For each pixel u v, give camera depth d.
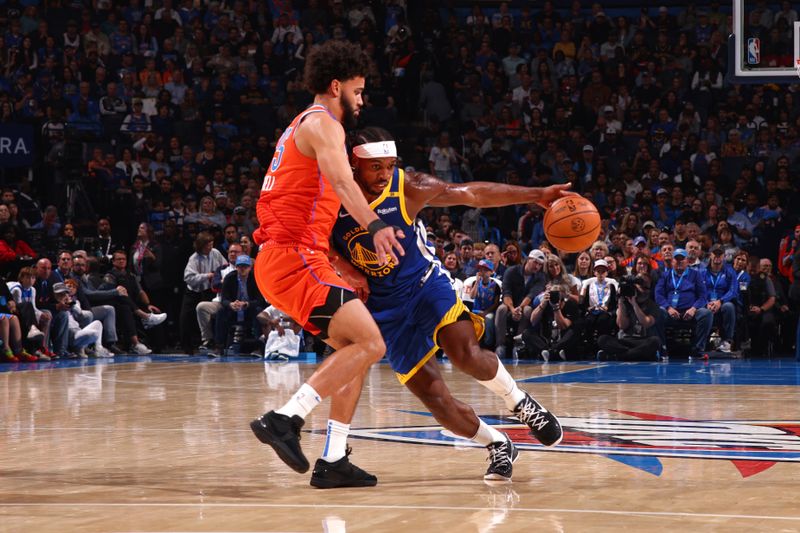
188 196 17.95
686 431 5.96
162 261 16.77
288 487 4.18
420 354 4.54
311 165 4.17
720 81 21.50
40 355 14.45
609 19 23.03
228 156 19.62
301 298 4.19
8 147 17.47
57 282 15.04
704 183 19.30
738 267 15.09
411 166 20.19
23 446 5.53
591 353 14.55
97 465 4.82
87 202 17.06
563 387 9.44
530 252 15.68
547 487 4.11
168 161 19.30
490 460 4.64
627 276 14.09
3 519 3.44
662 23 22.75
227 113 20.38
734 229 17.06
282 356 14.70
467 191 4.65
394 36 22.27
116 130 19.69
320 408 7.40
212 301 15.83
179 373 11.72
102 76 20.25
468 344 4.49
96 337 15.33
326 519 3.42
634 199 18.81
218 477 4.45
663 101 20.97
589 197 18.70
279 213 4.22
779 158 18.86
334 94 4.28
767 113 20.44
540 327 14.52
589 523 3.30
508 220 18.56
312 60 4.28
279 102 21.12
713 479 4.26
